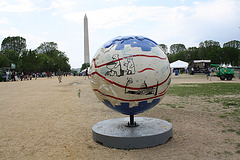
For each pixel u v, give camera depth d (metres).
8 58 76.62
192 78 32.31
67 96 13.83
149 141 4.48
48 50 101.12
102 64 4.62
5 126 6.60
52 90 18.30
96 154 4.23
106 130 4.98
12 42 85.25
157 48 4.84
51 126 6.47
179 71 66.19
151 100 4.70
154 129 4.90
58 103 10.91
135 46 4.55
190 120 6.62
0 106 10.32
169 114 7.52
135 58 4.43
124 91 4.45
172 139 4.93
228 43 83.19
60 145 4.82
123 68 4.38
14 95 14.88
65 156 4.19
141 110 4.88
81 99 12.23
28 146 4.82
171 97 11.61
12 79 39.06
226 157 3.87
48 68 80.56
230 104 8.84
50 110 9.04
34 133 5.80
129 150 4.38
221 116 6.94
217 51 72.75
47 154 4.33
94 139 4.98
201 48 80.81
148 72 4.43
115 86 4.46
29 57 66.25
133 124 5.28
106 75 4.54
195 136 5.08
